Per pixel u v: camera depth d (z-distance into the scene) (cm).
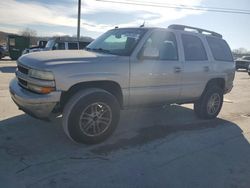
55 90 412
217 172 391
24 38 2780
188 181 362
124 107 498
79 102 427
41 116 425
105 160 405
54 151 424
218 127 601
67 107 429
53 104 416
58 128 518
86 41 1791
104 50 516
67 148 437
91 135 447
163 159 420
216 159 432
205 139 518
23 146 436
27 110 434
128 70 476
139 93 499
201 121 640
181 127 582
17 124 533
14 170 361
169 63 539
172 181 359
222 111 766
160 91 530
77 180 347
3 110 625
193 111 724
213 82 653
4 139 459
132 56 484
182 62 565
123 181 351
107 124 461
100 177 358
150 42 512
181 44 573
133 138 498
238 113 754
